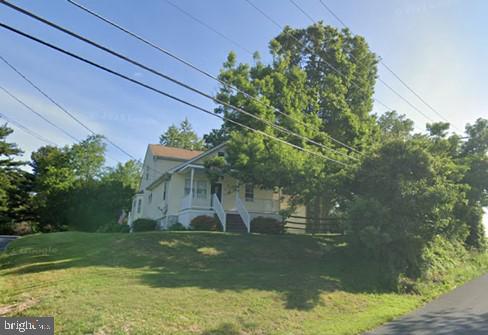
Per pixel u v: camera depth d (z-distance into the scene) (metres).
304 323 8.73
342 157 17.94
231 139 18.36
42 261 12.68
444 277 16.47
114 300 8.30
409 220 13.78
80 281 9.83
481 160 20.17
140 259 13.00
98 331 6.69
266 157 17.69
